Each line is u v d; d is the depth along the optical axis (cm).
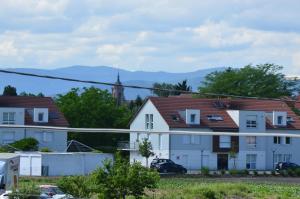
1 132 10438
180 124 10894
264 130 11469
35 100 11081
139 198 4331
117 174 4222
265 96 13988
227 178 8962
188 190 6341
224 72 14238
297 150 11769
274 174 10112
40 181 6544
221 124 11175
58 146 10925
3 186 3284
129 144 11550
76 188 4269
